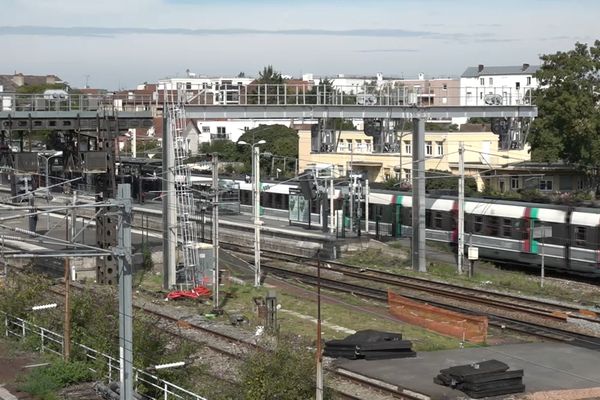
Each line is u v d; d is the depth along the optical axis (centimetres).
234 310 3391
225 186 6606
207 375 2372
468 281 3991
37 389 2297
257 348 2236
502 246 4394
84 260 4141
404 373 2372
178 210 3800
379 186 5762
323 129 4325
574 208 4025
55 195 4916
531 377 2352
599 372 2417
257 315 3183
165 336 2556
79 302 2761
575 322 3117
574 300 3578
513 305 3350
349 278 4169
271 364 2031
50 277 4038
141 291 3788
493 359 2545
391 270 4306
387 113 4112
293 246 5156
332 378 2369
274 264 4622
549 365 2492
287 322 3158
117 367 2373
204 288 3647
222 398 2088
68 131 4112
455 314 2956
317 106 3978
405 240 5181
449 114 4222
